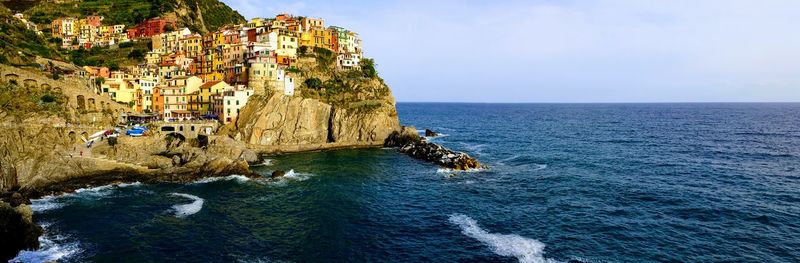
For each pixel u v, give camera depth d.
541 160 110.44
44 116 88.69
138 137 97.94
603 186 80.50
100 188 78.81
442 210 67.31
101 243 53.28
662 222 60.66
